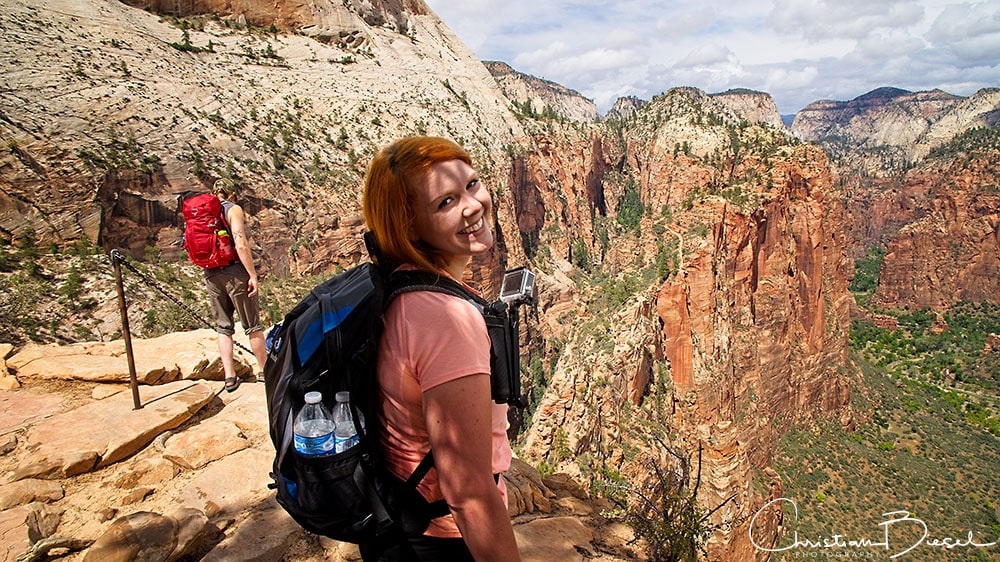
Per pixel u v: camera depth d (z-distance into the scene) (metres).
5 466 5.66
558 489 7.31
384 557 2.47
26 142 46.72
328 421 2.24
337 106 84.12
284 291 55.25
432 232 2.34
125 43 66.62
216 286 7.63
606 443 36.28
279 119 73.19
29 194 44.31
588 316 59.62
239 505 5.52
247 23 94.38
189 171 54.47
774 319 73.12
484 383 2.13
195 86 67.75
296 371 2.37
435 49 131.12
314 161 69.06
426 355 2.11
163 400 7.07
